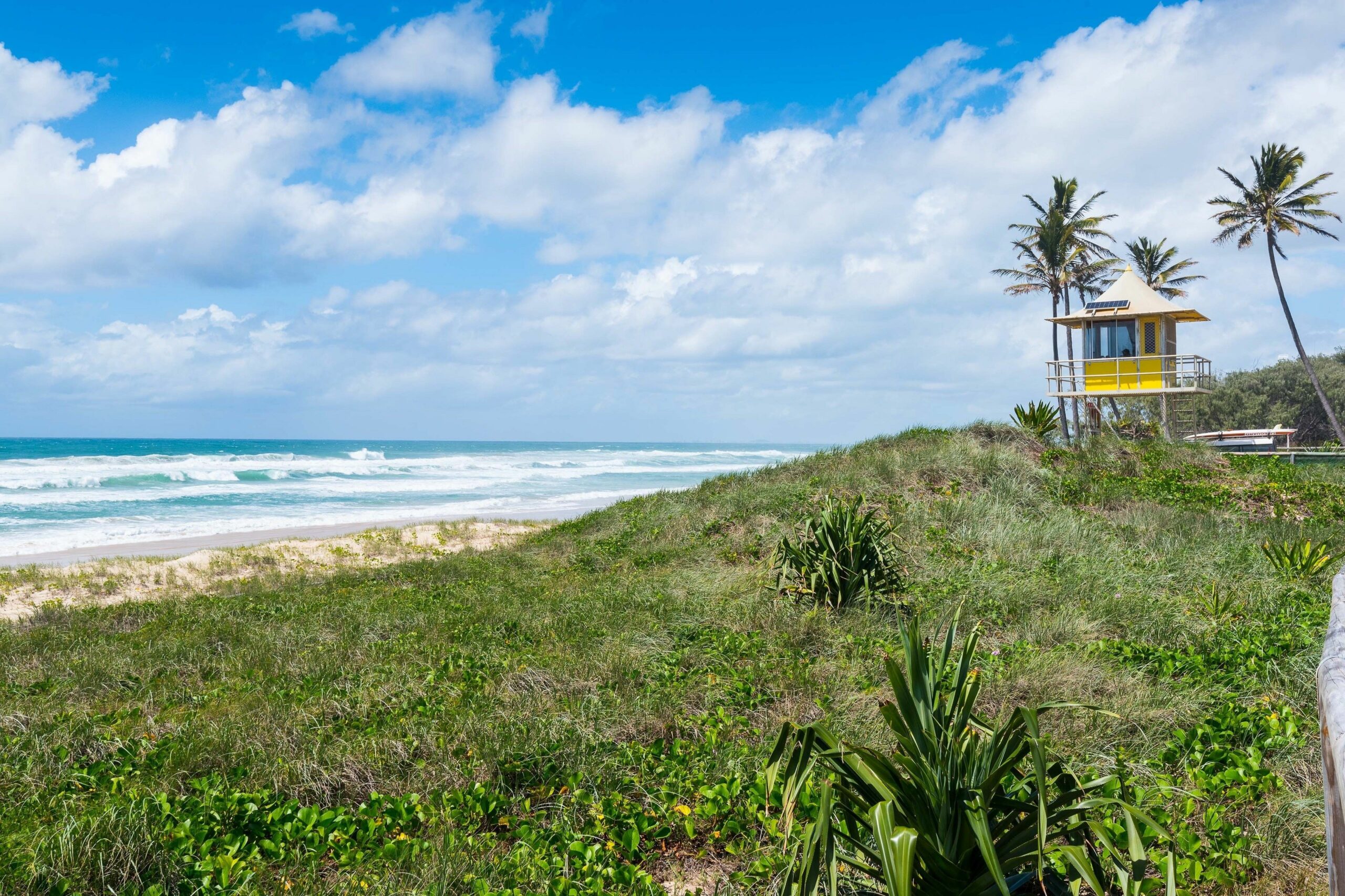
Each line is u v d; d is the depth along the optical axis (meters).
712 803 4.71
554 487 46.44
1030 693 6.15
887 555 10.03
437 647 8.71
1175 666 6.67
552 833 4.45
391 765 5.38
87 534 25.42
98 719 6.63
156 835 4.22
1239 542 12.07
